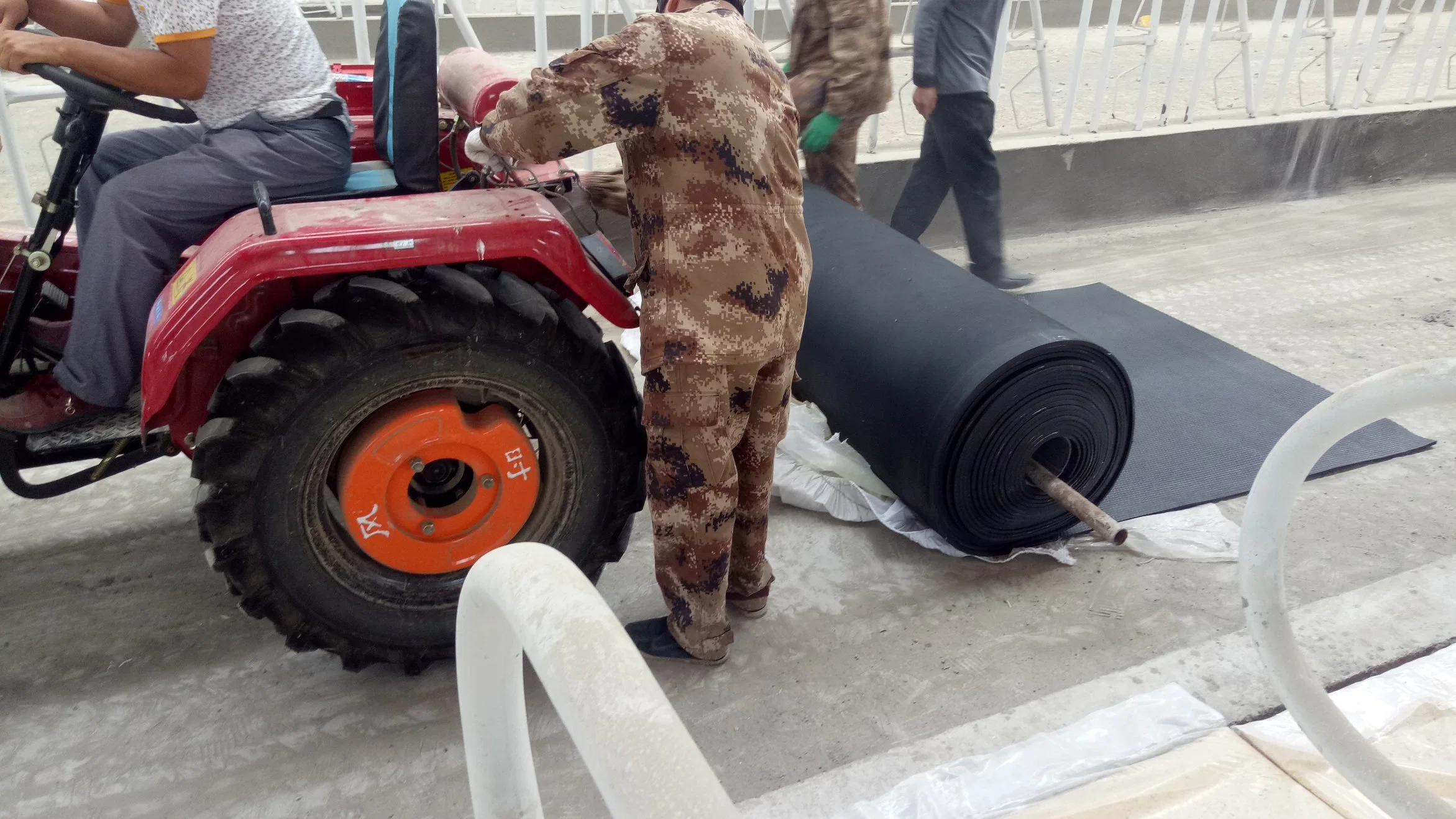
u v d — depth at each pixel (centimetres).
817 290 329
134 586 273
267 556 213
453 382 219
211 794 212
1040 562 299
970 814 200
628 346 414
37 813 206
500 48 776
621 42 187
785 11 491
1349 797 200
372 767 220
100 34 252
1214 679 242
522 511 234
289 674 246
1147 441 358
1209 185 630
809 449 329
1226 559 295
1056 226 595
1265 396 389
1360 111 668
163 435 225
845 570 292
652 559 295
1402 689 230
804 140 409
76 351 221
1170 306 482
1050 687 246
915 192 496
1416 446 354
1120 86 751
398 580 232
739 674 249
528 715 234
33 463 240
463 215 213
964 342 281
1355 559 294
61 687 238
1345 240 575
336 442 213
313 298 208
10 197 489
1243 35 620
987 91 459
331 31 721
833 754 226
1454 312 472
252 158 223
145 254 218
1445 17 980
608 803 70
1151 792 204
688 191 197
